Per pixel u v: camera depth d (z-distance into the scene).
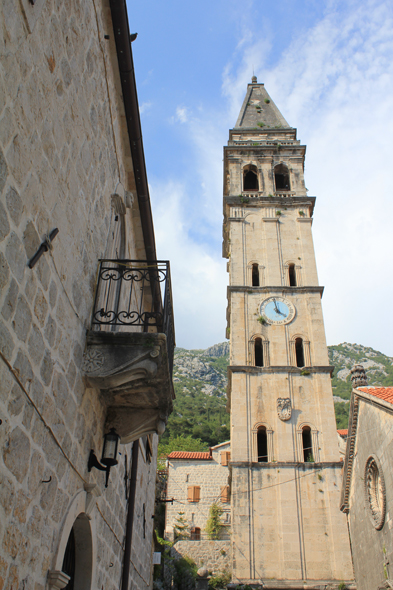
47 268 6.36
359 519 24.66
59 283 6.88
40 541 6.12
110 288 10.84
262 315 35.34
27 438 5.70
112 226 11.08
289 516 27.83
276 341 34.34
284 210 40.16
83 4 8.17
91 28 8.76
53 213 6.61
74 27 7.66
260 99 50.38
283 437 30.56
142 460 16.69
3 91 4.98
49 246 6.26
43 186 6.22
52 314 6.57
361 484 24.14
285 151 43.69
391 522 19.89
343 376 161.25
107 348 8.14
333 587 25.45
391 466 20.14
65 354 7.14
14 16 5.25
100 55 9.47
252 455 30.14
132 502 13.53
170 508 53.41
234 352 34.00
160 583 34.78
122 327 12.53
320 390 32.06
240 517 28.02
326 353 33.62
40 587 6.16
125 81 10.78
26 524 5.66
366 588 23.58
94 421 8.80
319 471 29.23
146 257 15.56
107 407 9.67
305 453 30.77
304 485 28.78
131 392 9.05
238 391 32.28
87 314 8.33
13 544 5.29
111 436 9.02
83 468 8.14
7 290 5.11
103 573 9.99
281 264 37.47
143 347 8.14
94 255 8.97
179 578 38.53
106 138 10.10
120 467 12.14
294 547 26.89
